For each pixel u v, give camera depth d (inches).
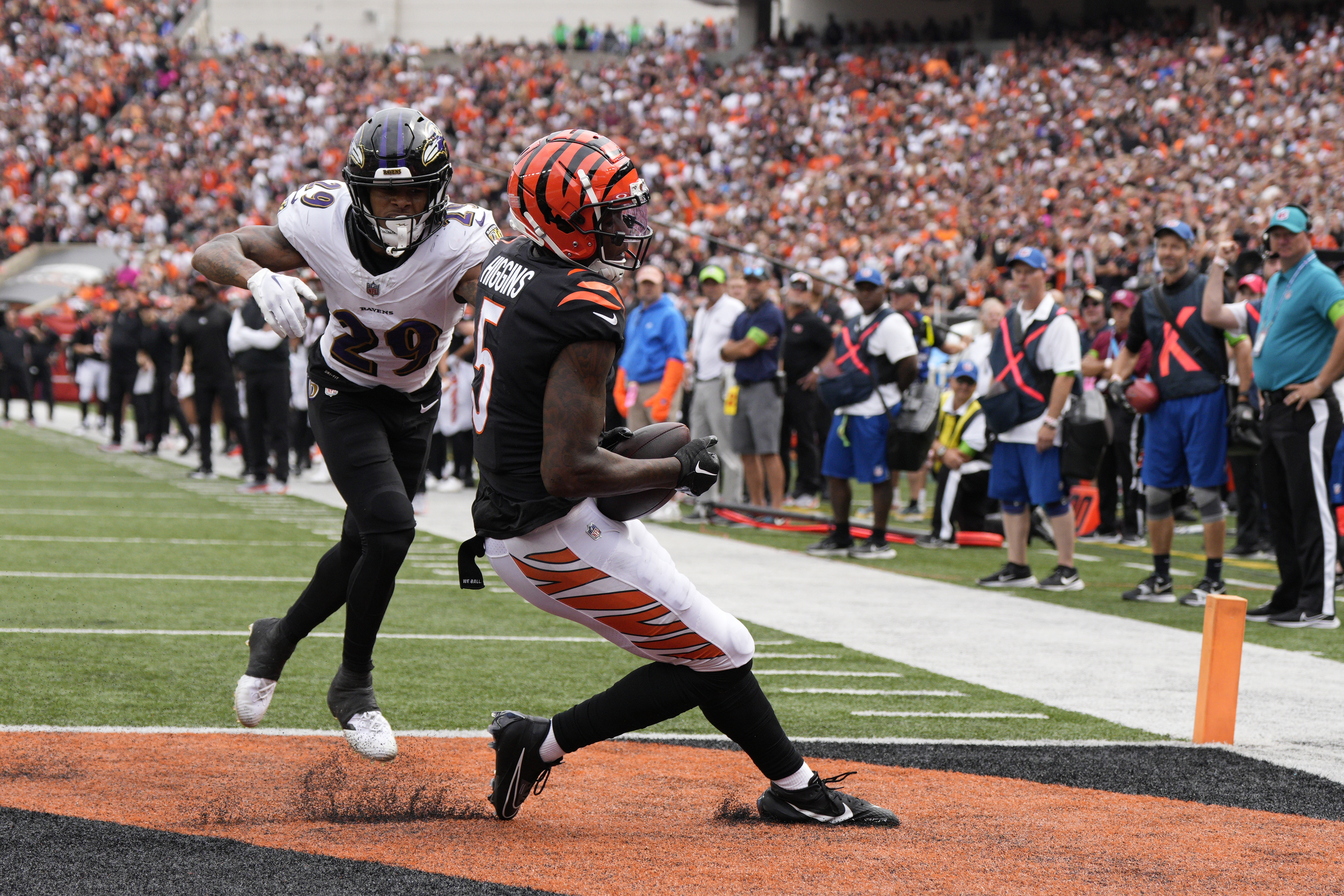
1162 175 1521.9
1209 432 497.4
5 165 2431.1
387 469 256.8
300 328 232.4
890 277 1250.0
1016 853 219.3
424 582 528.1
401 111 237.0
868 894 197.6
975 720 317.1
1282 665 393.4
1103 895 199.6
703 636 222.7
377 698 323.6
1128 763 279.0
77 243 2351.1
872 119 2031.3
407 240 240.1
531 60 2504.9
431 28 2950.3
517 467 217.6
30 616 413.7
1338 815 243.9
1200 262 802.8
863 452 633.0
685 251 1526.8
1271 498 476.1
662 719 229.3
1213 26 1942.7
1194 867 213.3
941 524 695.1
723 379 751.7
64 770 253.3
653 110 2251.5
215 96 2541.8
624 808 242.8
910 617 468.4
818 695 342.0
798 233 1652.3
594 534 217.8
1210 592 509.0
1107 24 2091.5
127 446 1229.7
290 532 670.5
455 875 202.1
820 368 660.7
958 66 2148.1
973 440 683.4
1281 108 1667.1
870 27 2263.8
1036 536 720.3
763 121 2107.5
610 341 210.4
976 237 1375.5
